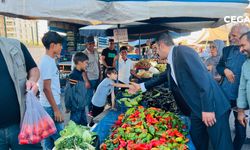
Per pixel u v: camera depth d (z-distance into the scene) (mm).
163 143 2482
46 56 3221
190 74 2635
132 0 2592
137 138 2562
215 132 2693
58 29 6570
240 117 3096
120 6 2553
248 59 2840
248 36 2684
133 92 3588
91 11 2484
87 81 5242
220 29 9195
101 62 8227
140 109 3096
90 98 5223
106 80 4312
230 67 3285
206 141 2967
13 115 2180
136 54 13133
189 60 2609
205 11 2863
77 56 4266
